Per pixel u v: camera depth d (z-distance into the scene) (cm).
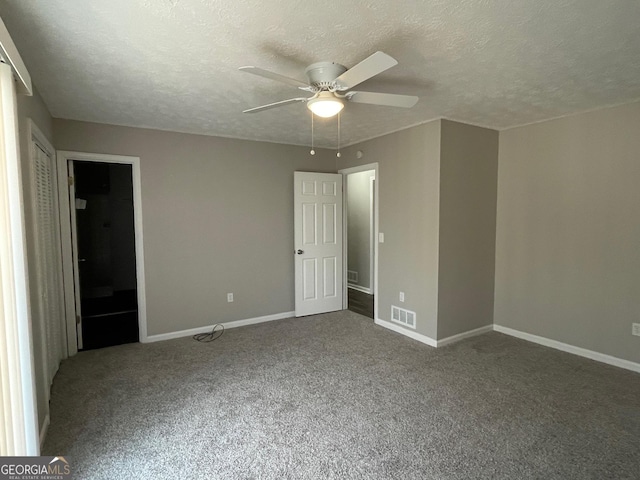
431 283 376
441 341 378
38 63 222
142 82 256
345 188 515
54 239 334
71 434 228
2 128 165
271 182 467
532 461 201
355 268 674
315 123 374
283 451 211
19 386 173
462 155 379
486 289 416
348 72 188
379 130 409
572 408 255
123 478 190
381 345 381
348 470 195
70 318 357
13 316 170
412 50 207
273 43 199
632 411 250
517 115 351
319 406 260
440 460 203
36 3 158
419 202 386
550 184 368
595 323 339
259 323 462
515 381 296
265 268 468
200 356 354
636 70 237
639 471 192
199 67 230
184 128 391
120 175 428
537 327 386
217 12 167
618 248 322
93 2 158
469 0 157
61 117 342
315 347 376
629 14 169
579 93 285
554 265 368
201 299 425
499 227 416
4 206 166
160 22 176
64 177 348
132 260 433
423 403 263
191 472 194
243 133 417
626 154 313
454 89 274
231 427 235
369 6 162
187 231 412
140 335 392
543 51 209
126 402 267
